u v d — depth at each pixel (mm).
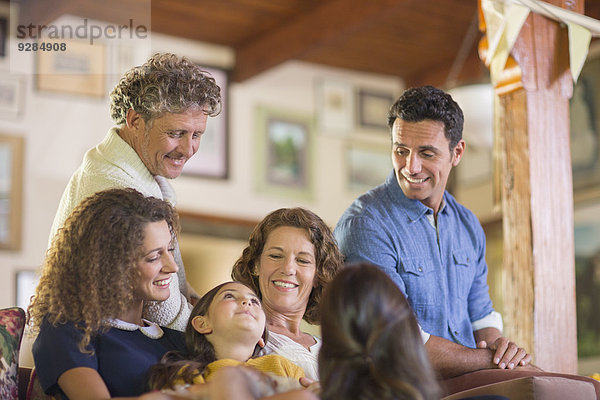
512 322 3312
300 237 2717
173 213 2492
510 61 3371
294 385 2004
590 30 3432
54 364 2193
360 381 1866
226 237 9406
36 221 7578
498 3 3367
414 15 8633
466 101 5426
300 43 8914
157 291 2381
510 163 3369
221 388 1874
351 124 10375
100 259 2285
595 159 7984
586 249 8000
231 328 2338
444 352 2752
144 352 2318
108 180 2629
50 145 7398
